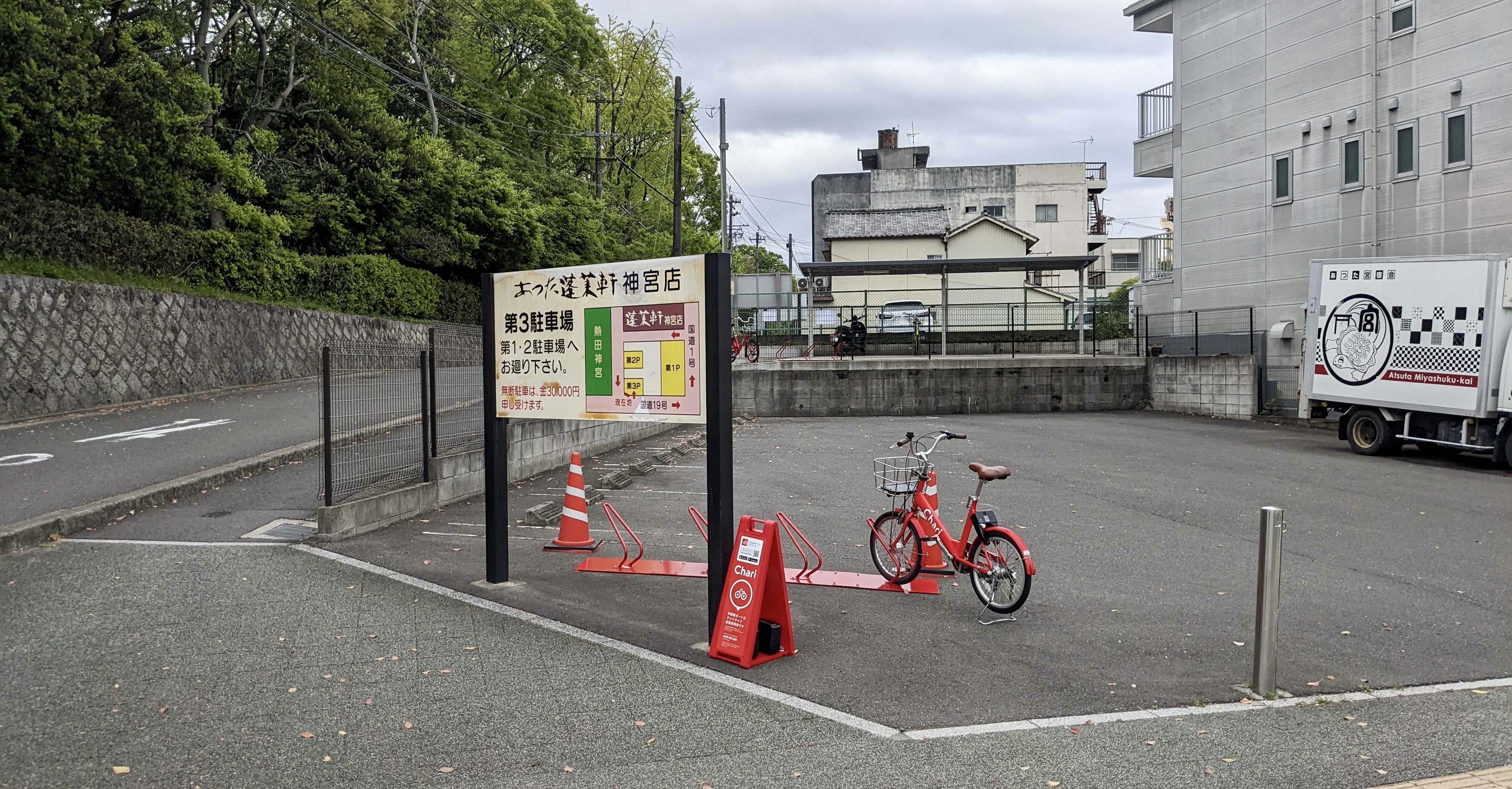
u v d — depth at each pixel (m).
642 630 6.19
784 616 5.74
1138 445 16.58
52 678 4.98
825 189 55.66
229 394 17.44
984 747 4.48
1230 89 22.86
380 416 9.20
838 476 12.95
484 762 4.23
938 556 7.64
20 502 8.64
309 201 24.48
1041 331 28.50
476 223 30.17
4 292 13.80
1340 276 15.95
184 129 18.30
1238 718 4.90
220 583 6.78
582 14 39.41
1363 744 4.59
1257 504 11.15
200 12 22.52
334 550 7.94
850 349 27.12
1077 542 9.15
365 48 28.62
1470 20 17.53
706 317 5.76
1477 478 13.10
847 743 4.50
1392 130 18.98
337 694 4.95
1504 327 13.73
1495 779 4.18
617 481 11.97
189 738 4.36
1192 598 7.23
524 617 6.36
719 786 4.04
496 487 7.12
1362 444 15.59
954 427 19.75
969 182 54.66
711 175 54.31
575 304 6.50
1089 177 59.50
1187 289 24.34
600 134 39.56
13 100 14.80
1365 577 7.96
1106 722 4.81
